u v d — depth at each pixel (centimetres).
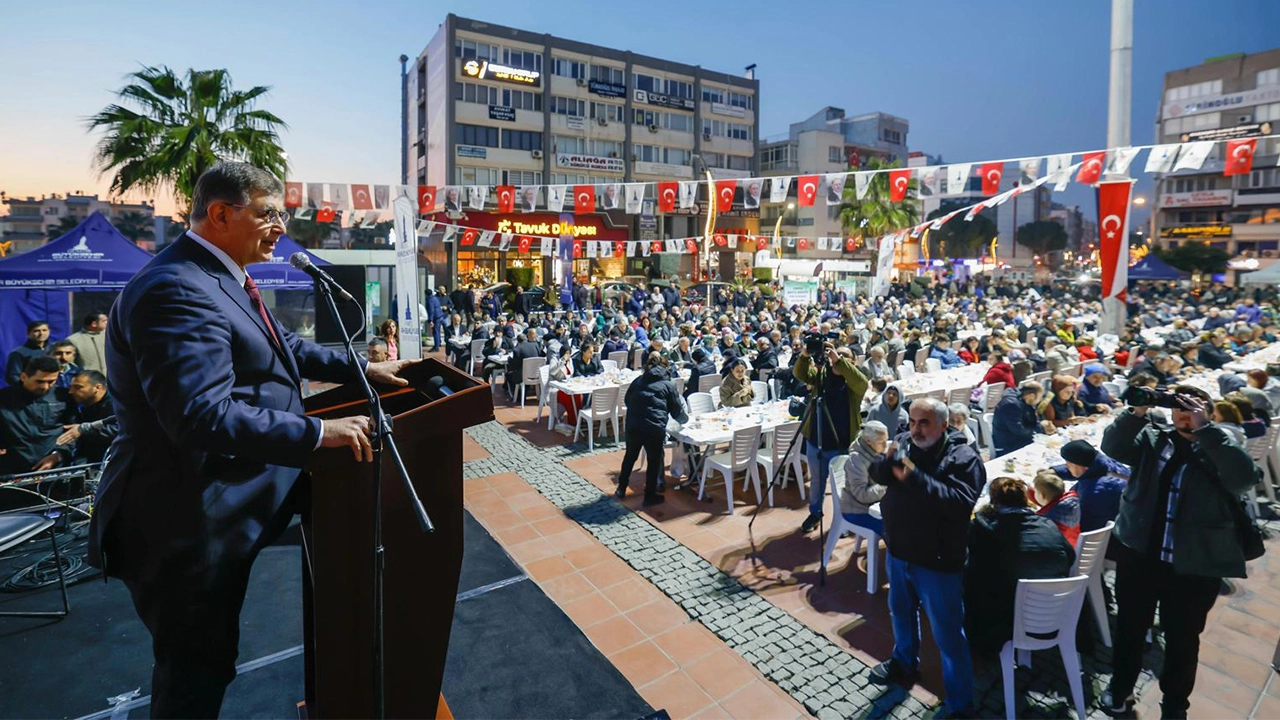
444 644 175
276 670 322
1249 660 395
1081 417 676
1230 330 1404
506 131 3738
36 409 492
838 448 554
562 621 396
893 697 353
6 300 898
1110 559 434
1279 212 5009
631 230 3919
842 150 5372
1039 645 335
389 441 151
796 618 435
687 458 715
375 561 153
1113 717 340
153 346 130
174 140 1401
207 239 153
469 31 3556
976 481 325
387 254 1605
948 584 330
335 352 192
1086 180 752
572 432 935
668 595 465
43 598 404
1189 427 321
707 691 358
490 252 3484
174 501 145
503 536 569
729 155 4525
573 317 1766
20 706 298
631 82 4075
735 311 2155
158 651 148
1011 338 1252
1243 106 5419
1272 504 643
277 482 160
